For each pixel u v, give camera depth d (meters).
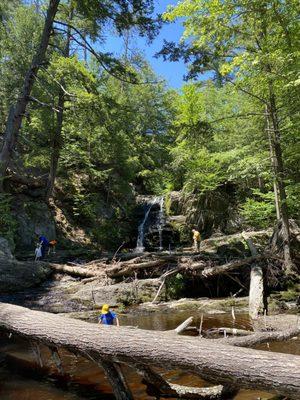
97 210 25.11
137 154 27.61
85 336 4.70
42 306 10.65
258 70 11.16
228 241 19.08
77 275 13.73
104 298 11.30
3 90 22.20
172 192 27.77
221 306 10.75
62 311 10.33
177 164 26.56
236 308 10.56
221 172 23.05
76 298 11.29
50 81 18.03
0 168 16.05
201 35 12.65
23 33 23.09
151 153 32.31
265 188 23.52
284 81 10.93
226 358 3.71
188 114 21.70
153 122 35.47
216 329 7.30
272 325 8.20
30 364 6.07
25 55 22.11
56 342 5.00
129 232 26.05
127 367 5.82
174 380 5.19
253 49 12.26
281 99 12.20
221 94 29.48
